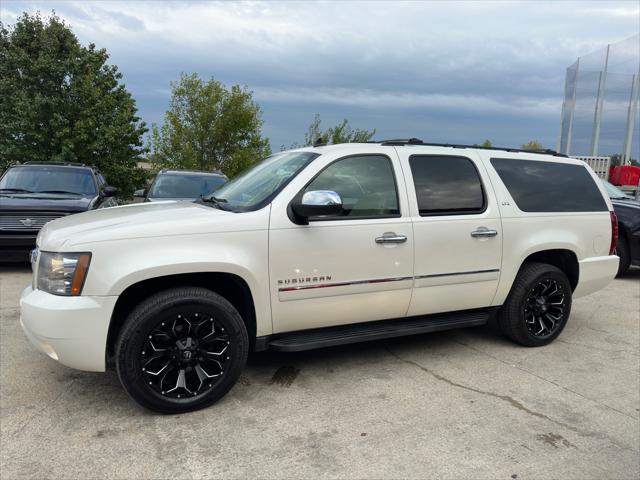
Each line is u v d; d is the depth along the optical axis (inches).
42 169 341.1
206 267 125.1
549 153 194.2
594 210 191.9
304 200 129.8
